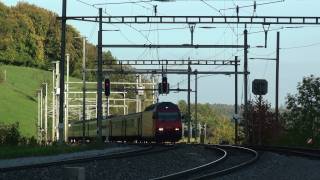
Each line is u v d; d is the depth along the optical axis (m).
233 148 76.81
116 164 49.53
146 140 116.69
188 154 65.69
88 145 82.44
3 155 58.50
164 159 57.72
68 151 69.56
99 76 92.62
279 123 115.69
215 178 37.78
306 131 114.62
